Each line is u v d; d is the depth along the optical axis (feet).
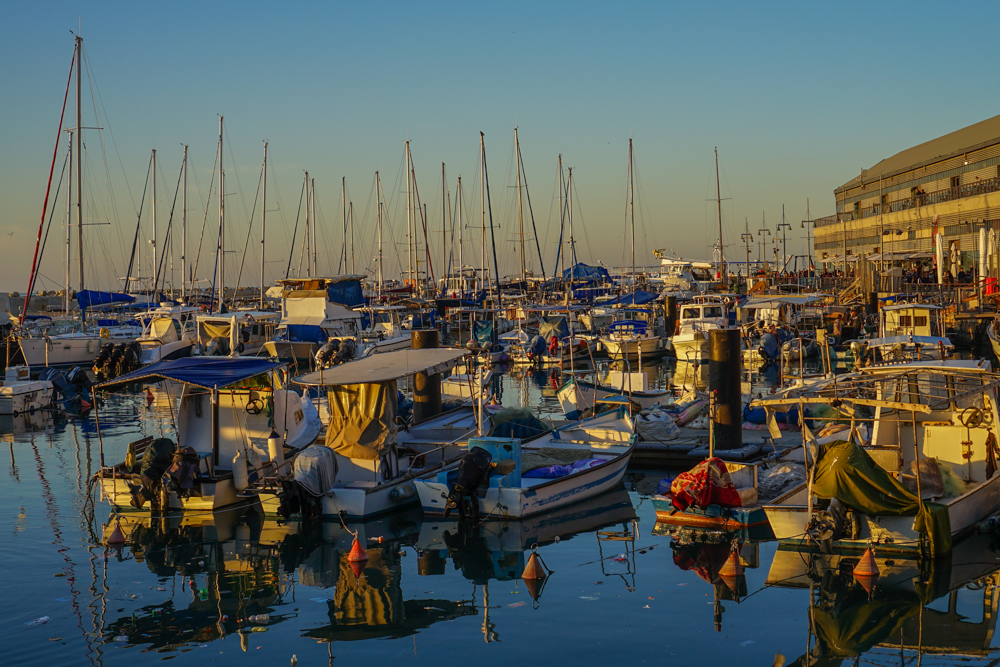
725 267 259.39
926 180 211.00
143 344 138.00
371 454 53.72
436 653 33.14
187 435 58.34
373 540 48.16
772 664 31.81
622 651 32.96
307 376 55.21
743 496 49.42
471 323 157.58
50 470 66.23
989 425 47.01
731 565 41.32
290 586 41.16
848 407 50.65
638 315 170.40
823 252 281.74
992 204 172.14
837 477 42.16
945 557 41.81
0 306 185.47
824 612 36.42
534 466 56.95
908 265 209.46
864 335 138.21
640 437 67.00
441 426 67.87
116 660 32.91
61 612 37.93
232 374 53.88
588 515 52.80
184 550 46.75
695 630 34.86
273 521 52.11
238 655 33.27
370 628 35.81
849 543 43.24
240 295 271.28
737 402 62.64
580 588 40.01
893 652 32.71
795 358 131.13
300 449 59.06
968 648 32.91
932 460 46.60
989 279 130.93
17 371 101.50
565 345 144.15
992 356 110.63
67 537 49.11
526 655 32.81
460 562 44.32
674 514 50.44
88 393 106.42
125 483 53.31
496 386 117.39
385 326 156.15
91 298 170.19
